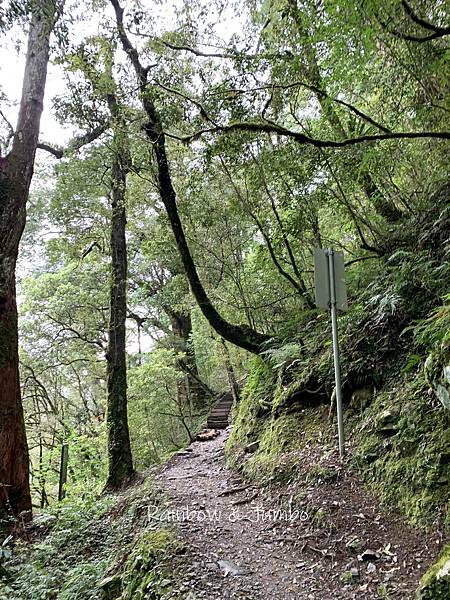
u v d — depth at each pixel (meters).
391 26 4.29
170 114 7.05
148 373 15.04
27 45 7.85
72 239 12.13
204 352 16.83
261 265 9.10
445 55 4.68
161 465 8.66
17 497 6.48
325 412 5.34
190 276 8.33
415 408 3.92
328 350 5.84
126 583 3.46
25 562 5.07
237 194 8.42
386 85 6.30
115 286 10.02
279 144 7.50
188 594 2.85
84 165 10.20
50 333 15.59
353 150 6.36
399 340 4.84
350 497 3.80
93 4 7.20
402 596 2.53
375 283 6.00
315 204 7.71
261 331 10.72
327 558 3.20
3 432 6.40
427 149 6.54
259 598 2.81
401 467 3.59
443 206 5.80
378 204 7.53
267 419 6.51
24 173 7.32
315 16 4.77
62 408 18.03
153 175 8.66
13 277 6.98
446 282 4.70
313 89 5.28
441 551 2.72
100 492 9.12
